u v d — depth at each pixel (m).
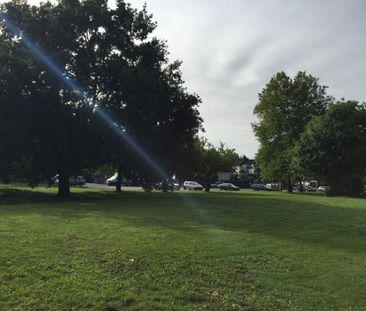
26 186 56.59
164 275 9.09
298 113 73.62
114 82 36.53
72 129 33.88
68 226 15.27
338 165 63.19
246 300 7.84
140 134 35.88
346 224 19.11
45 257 10.12
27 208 23.41
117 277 8.77
